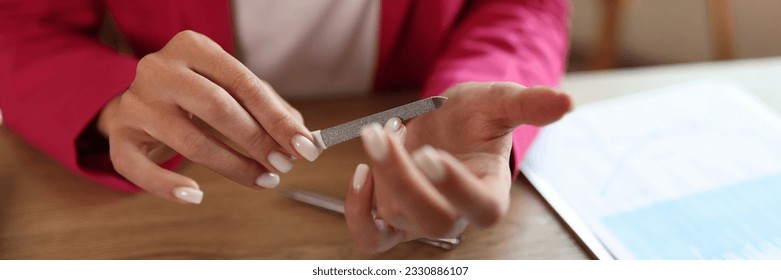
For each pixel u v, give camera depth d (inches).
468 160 12.7
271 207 17.3
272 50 24.3
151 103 14.3
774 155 19.3
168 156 18.1
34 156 19.0
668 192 17.6
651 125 21.0
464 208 10.3
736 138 20.2
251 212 17.1
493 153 12.9
